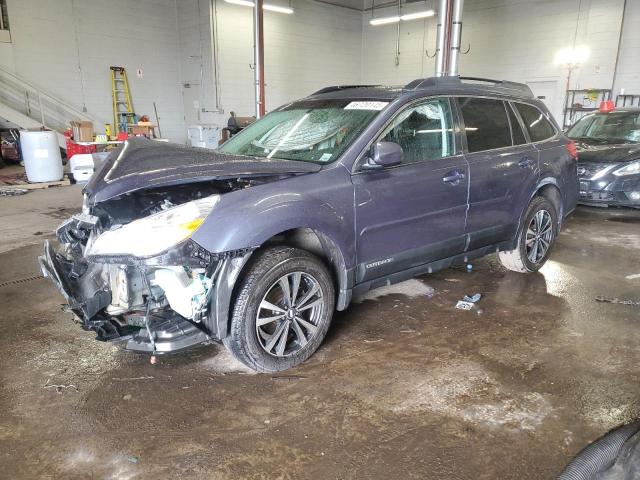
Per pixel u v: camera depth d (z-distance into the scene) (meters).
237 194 2.51
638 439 1.90
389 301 3.83
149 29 14.99
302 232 2.97
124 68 14.69
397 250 3.23
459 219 3.57
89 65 14.01
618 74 13.25
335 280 3.00
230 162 2.64
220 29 14.80
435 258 3.53
